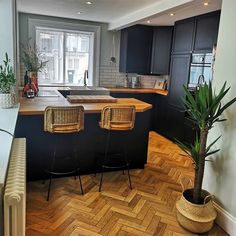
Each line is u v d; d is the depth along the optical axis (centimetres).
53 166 314
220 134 242
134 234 223
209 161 253
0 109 266
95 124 327
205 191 247
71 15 507
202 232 226
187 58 455
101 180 303
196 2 309
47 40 554
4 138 172
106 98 360
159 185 316
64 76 580
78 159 329
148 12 400
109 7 417
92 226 231
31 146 302
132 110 291
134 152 359
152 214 253
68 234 219
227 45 232
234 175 227
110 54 595
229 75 231
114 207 262
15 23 302
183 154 434
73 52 579
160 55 569
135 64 574
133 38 561
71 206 261
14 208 139
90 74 595
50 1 398
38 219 237
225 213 236
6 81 275
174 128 502
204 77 411
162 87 599
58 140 313
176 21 484
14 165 174
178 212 238
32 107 292
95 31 572
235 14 222
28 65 432
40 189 293
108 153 343
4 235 142
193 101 223
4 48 290
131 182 321
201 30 419
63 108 262
